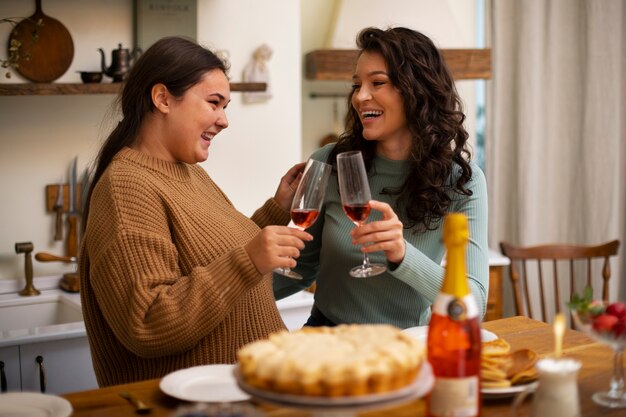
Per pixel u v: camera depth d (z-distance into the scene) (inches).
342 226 82.0
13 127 118.5
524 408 53.1
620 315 53.5
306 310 114.8
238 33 127.0
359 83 81.6
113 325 66.7
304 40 153.3
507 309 166.6
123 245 66.4
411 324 80.8
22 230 120.6
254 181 130.3
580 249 126.0
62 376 100.6
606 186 158.4
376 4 146.3
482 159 169.2
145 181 70.1
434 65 80.4
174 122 73.0
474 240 78.7
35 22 117.3
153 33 121.1
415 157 79.4
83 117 122.3
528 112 158.9
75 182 122.3
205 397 54.4
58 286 121.5
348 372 41.1
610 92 156.9
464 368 46.4
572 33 159.3
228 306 66.1
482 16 164.6
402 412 52.0
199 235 72.1
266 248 65.6
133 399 54.7
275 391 42.3
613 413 52.4
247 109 128.6
